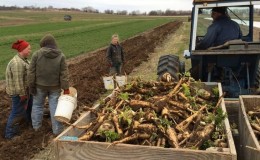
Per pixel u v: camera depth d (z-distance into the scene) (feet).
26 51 25.22
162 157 10.80
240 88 23.06
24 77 25.07
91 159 11.44
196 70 24.88
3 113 30.81
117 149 11.14
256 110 16.28
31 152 23.04
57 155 11.66
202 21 24.97
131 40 107.34
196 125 13.44
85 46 92.22
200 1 23.13
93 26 192.95
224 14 23.90
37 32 144.46
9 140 25.40
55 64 24.32
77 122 13.50
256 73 23.71
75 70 53.78
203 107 15.37
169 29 161.99
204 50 21.93
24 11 561.84
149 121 13.58
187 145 11.96
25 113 27.09
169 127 12.77
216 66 23.48
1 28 176.14
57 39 114.01
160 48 87.25
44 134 25.61
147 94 17.28
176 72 24.40
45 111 29.30
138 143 12.59
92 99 35.70
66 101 17.06
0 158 22.15
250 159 11.52
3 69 54.19
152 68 55.83
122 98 15.84
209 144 12.10
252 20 27.17
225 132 12.66
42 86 24.61
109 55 39.45
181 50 80.43
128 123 13.17
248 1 22.58
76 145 11.46
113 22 252.62
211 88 19.38
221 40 23.41
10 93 25.16
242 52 21.40
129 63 58.75
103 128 12.80
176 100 15.96
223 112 14.03
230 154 10.19
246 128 12.86
